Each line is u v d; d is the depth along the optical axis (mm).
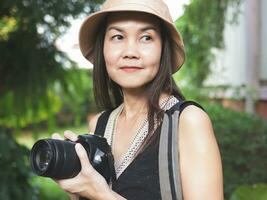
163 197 1141
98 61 1394
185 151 1145
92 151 1164
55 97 4043
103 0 3281
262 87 5477
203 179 1121
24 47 3502
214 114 4625
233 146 4227
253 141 4273
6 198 3133
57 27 3408
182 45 1261
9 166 3262
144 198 1160
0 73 3625
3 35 3525
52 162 1114
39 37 3494
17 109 3775
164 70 1258
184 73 5480
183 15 4445
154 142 1175
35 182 3822
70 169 1136
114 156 1253
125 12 1216
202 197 1119
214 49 5539
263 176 4102
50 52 3557
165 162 1138
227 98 5875
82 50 1420
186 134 1144
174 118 1158
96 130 1389
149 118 1197
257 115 5008
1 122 4012
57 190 5207
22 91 3639
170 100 1226
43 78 3576
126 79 1230
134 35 1217
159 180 1150
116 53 1230
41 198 4148
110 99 1450
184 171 1145
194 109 1160
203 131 1139
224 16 4496
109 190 1142
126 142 1268
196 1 4336
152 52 1222
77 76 3830
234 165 4176
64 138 1227
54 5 3248
